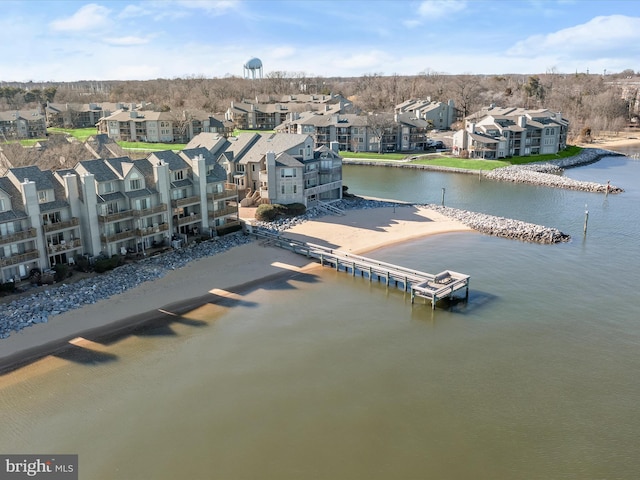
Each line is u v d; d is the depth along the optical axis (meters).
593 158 163.62
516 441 37.81
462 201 110.31
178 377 45.41
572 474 34.78
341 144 176.00
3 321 52.59
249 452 36.66
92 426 39.22
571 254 76.00
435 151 172.38
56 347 49.47
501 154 154.62
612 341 51.56
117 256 67.00
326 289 64.44
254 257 74.00
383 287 65.25
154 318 55.66
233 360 48.16
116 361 47.62
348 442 37.66
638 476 34.56
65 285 61.00
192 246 75.62
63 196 64.88
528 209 103.00
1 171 77.44
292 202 96.88
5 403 41.69
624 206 104.62
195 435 38.28
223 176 83.00
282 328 54.31
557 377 45.66
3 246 57.91
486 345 51.06
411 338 52.47
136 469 35.09
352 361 48.22
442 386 44.41
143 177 71.50
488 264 72.06
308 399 42.50
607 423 39.72
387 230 87.75
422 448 37.09
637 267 70.62
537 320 55.97
